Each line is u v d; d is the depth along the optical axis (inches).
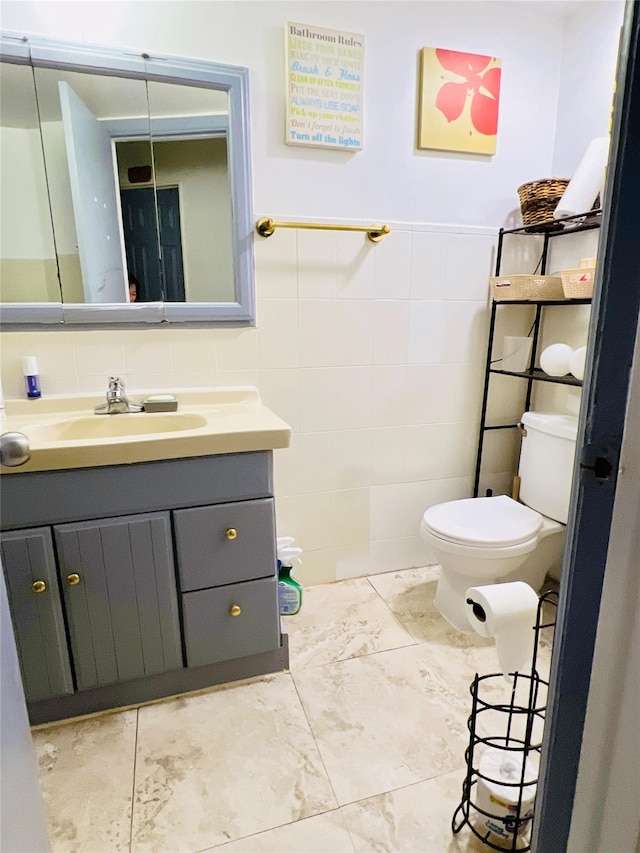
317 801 43.7
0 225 56.1
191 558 52.0
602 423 17.6
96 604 49.7
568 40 71.9
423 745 49.1
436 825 41.6
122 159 58.6
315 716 52.9
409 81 67.0
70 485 46.6
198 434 48.7
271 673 59.4
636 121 15.8
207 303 63.7
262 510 53.6
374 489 78.2
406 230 70.8
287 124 62.7
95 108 56.8
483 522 64.9
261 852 39.8
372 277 70.6
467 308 76.7
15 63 53.6
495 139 72.0
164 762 47.6
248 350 67.1
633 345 16.7
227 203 62.3
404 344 74.4
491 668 59.8
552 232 71.8
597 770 19.8
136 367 63.2
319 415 72.6
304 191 65.6
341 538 78.3
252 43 60.1
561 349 69.9
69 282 59.1
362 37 63.4
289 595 68.0
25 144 55.6
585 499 18.4
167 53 57.5
